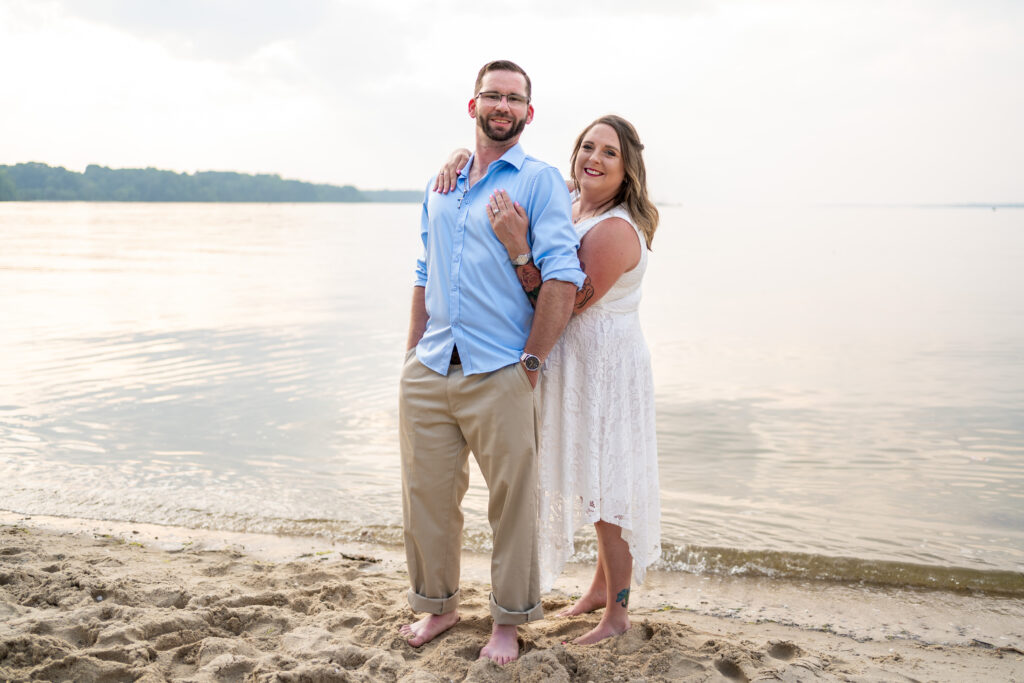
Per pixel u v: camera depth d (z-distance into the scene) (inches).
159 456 234.7
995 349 429.1
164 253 1237.7
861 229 2928.2
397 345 434.0
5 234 1765.5
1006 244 1742.1
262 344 433.7
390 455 238.8
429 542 116.0
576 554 171.2
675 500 202.2
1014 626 136.8
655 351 434.6
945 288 766.5
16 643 103.5
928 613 142.5
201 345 428.1
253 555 165.8
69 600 124.2
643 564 118.3
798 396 321.4
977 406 302.5
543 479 115.9
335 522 186.4
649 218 116.1
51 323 498.9
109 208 4945.9
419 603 118.2
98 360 381.1
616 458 114.9
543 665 104.3
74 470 220.5
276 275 891.4
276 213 4739.2
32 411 283.1
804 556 166.7
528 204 106.8
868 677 109.6
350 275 904.9
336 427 268.5
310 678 99.9
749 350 436.8
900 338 471.8
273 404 299.6
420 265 123.8
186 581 141.0
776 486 213.5
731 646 112.6
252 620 121.0
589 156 115.5
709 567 165.0
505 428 107.3
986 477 219.9
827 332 498.9
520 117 108.1
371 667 106.0
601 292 111.3
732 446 252.4
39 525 180.2
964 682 110.6
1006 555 167.6
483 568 162.6
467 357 108.2
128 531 178.2
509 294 108.4
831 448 249.4
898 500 201.9
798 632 133.6
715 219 4869.6
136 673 100.3
